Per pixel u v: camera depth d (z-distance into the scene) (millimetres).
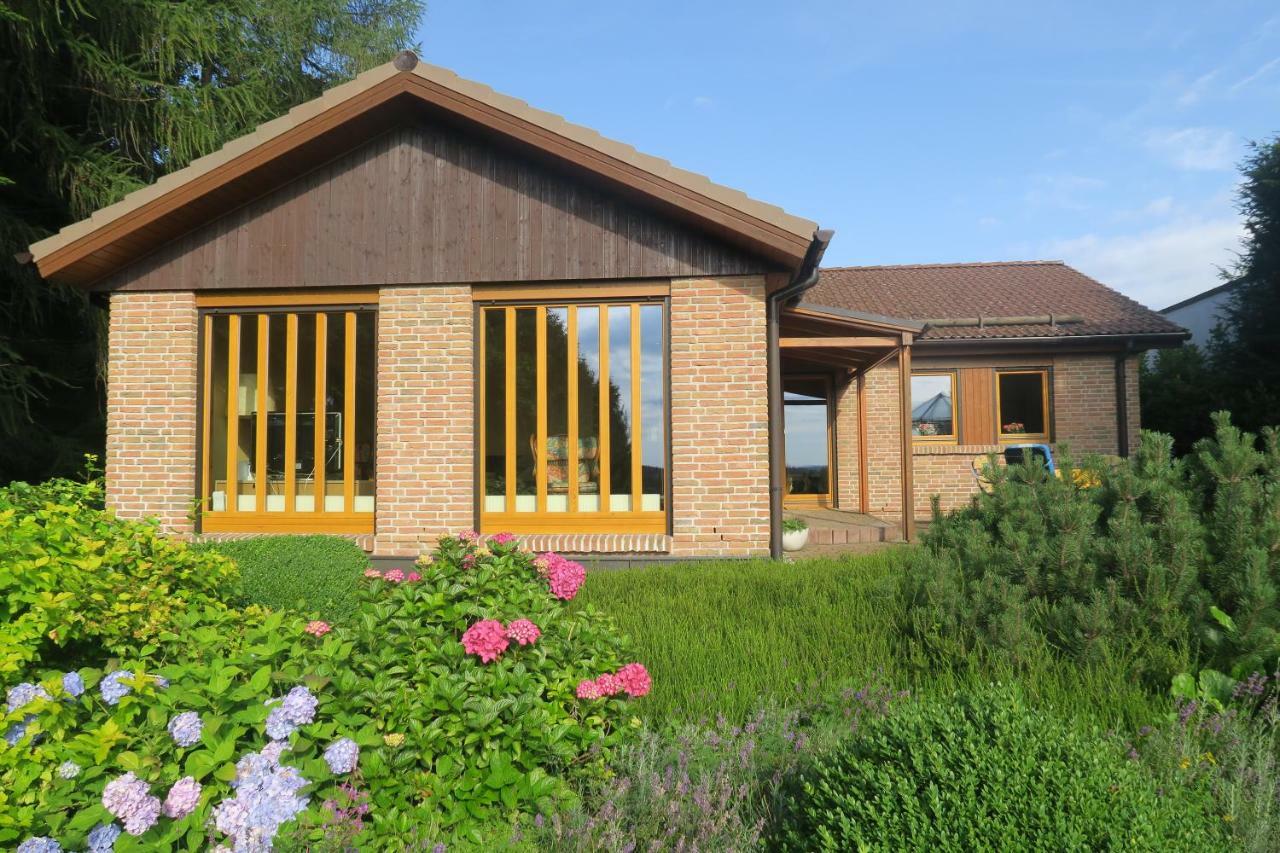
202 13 15469
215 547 5914
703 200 8531
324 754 2945
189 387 9781
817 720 4078
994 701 2857
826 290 18656
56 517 4355
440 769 3145
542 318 9578
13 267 12992
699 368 9234
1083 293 17781
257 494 9812
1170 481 5062
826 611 5953
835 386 16188
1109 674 4348
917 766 2605
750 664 4953
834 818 2605
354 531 9688
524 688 3453
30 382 14109
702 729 4055
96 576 4000
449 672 3477
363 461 9719
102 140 14656
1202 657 4492
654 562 9125
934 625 5031
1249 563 4352
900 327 11156
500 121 8797
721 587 6910
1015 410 16203
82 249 9062
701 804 3146
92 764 2652
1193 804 2895
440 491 9430
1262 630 4215
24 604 3617
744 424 9164
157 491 9734
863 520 13219
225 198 9383
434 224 9570
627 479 9406
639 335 9430
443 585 3920
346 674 3170
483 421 9586
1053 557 4902
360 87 8828
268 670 3033
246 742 2992
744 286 9219
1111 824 2344
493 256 9492
